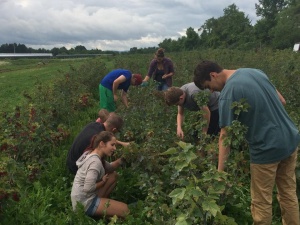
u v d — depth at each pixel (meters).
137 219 4.21
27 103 10.92
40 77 28.30
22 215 4.55
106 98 7.82
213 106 5.82
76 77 15.35
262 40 70.75
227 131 3.46
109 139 4.69
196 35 90.12
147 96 8.69
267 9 87.25
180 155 3.01
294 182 3.85
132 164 4.98
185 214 2.91
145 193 4.88
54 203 4.96
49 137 6.88
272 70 13.66
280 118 3.62
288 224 3.92
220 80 3.78
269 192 3.70
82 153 5.27
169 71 9.50
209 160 4.36
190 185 2.87
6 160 4.84
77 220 4.38
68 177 5.80
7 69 49.38
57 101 9.49
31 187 5.50
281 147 3.53
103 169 4.68
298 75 8.13
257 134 3.57
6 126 6.88
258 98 3.51
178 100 5.68
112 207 4.52
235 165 3.70
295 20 66.69
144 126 6.52
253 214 3.83
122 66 20.30
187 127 6.05
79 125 8.77
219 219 3.15
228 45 81.56
